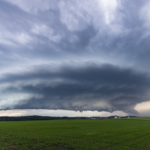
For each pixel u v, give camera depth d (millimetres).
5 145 28656
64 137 40906
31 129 63531
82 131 57156
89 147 28891
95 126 83938
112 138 40562
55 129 64688
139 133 51719
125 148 28922
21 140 34125
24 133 48281
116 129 65938
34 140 34844
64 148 28141
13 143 30625
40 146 28719
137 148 29266
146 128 71375
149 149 28516
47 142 32688
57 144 31250
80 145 30406
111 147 29750
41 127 75000
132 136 44219
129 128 71375
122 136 44250
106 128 71188
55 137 40469
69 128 70375
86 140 36906
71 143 32594
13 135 42688
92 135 45656
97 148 28469
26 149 26391
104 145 31031
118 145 31938
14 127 73812
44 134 46531
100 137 41875
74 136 43000
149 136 44938
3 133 47219
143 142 35031
